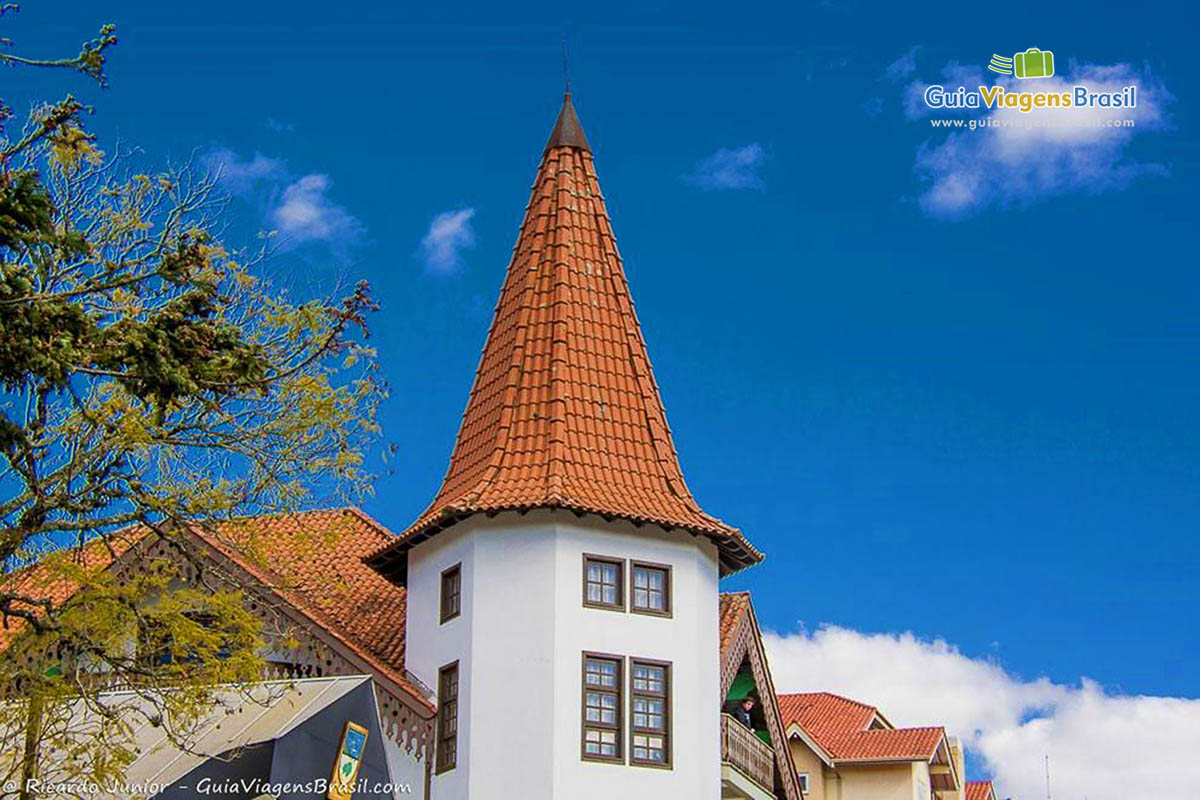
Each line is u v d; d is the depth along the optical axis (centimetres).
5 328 1970
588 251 4031
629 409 3850
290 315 2530
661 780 3512
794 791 4394
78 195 2472
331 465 2570
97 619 2530
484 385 3934
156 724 2555
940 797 6012
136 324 2152
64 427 2494
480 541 3609
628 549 3644
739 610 4128
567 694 3484
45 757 2589
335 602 3862
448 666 3606
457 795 3469
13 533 2375
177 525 2561
